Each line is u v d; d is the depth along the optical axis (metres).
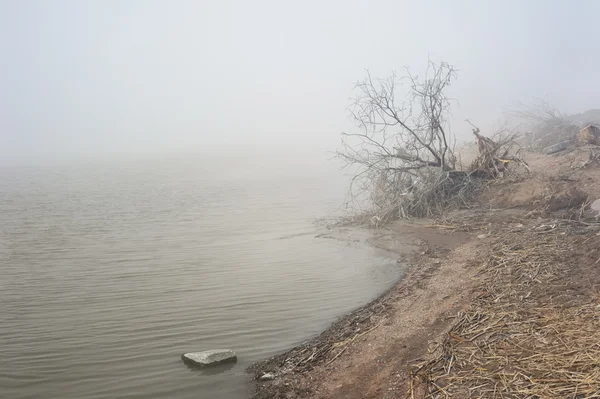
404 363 5.56
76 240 13.12
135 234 13.78
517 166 15.33
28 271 10.23
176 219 16.08
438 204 13.49
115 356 6.37
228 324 7.32
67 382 5.76
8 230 14.50
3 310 8.02
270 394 5.39
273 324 7.29
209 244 12.42
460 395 4.61
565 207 11.32
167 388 5.58
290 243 12.26
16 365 6.17
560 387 4.41
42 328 7.29
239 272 9.89
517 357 5.05
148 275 9.83
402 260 10.15
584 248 7.91
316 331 7.02
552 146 17.66
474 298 6.93
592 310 5.70
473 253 9.41
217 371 5.94
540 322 5.70
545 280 6.98
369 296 8.28
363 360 5.89
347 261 10.39
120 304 8.23
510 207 12.46
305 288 8.81
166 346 6.64
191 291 8.82
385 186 14.59
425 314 6.88
